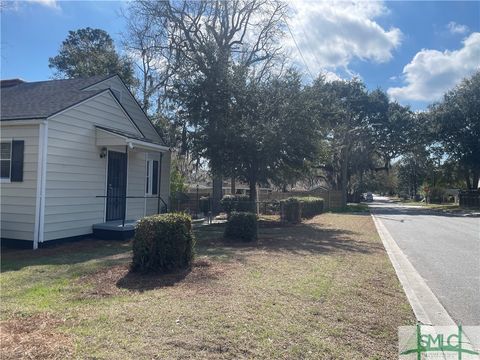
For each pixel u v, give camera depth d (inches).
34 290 231.3
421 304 230.8
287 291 229.1
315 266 309.1
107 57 1008.2
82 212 466.3
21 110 435.2
